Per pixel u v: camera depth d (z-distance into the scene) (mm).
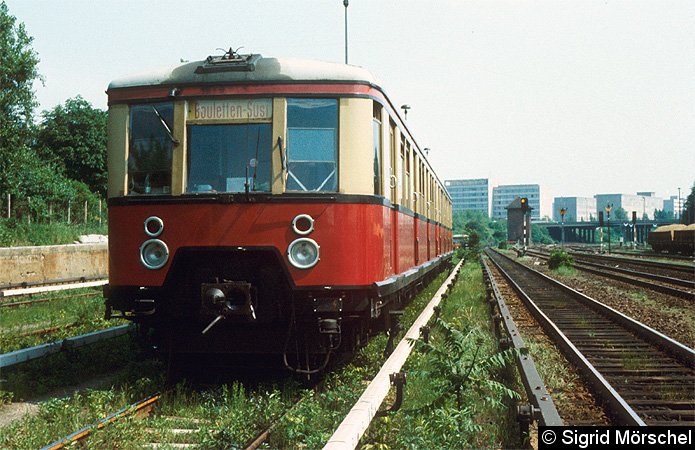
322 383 7379
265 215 7113
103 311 13258
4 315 12922
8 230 23828
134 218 7367
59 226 27266
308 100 7328
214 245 7152
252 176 7211
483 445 5516
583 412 6656
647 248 75812
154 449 5297
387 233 8242
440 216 21078
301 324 7449
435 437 5277
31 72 28188
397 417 5863
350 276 7160
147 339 8031
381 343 9562
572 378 8211
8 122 27656
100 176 43000
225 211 7156
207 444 5211
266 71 7324
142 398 6707
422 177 14211
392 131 9359
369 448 5105
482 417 6172
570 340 11031
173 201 7250
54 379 7672
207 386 7387
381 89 7906
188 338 7582
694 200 95188
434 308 11602
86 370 8195
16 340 10055
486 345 9375
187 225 7215
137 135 7508
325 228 7125
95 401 6227
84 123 43500
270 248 7094
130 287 7352
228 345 7527
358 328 8367
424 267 13852
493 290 17594
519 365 7445
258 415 6035
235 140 7297
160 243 7254
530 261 48156
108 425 5410
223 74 7340
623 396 7242
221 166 7293
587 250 76062
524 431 5246
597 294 19516
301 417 5758
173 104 7402
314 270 7090
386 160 8195
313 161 7258
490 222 193500
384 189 8055
